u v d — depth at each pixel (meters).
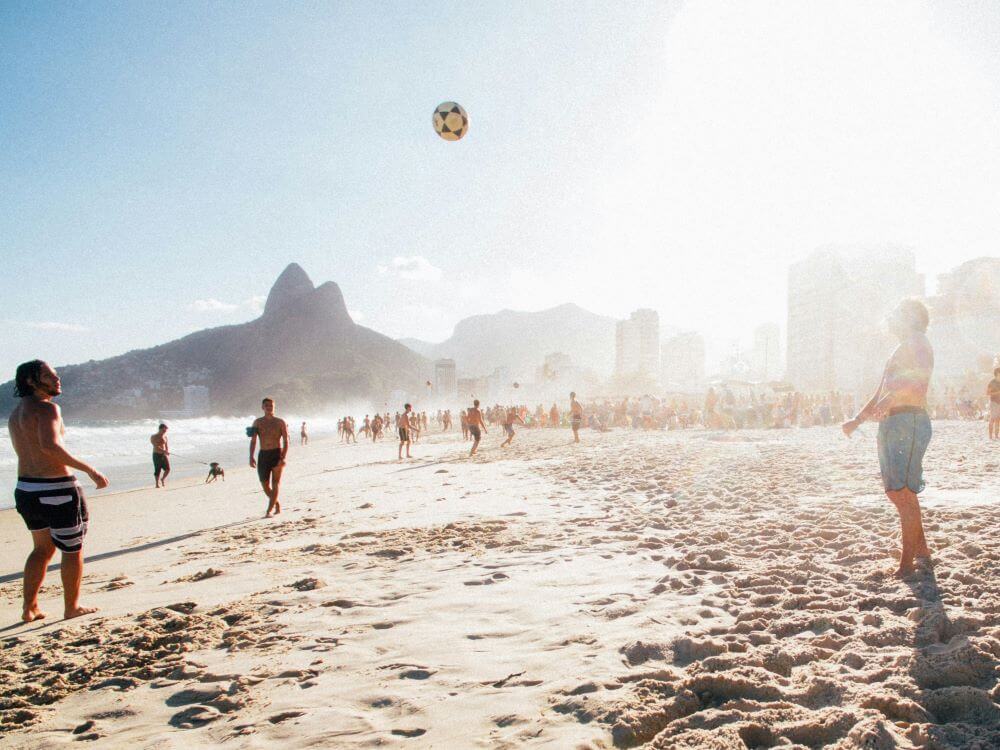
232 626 3.77
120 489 17.94
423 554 5.46
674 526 5.95
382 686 2.71
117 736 2.40
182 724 2.48
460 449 23.83
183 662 3.17
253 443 9.38
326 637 3.42
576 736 2.12
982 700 2.11
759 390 44.81
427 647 3.16
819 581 3.79
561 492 9.09
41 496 4.16
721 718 2.14
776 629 3.02
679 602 3.62
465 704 2.47
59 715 2.65
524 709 2.38
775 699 2.31
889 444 3.84
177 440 62.53
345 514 8.45
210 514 10.33
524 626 3.39
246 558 5.98
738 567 4.26
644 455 14.30
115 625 3.93
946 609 3.05
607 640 3.07
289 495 12.27
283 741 2.25
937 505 6.29
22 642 3.75
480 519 7.01
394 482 12.69
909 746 1.88
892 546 4.49
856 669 2.53
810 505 6.67
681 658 2.79
